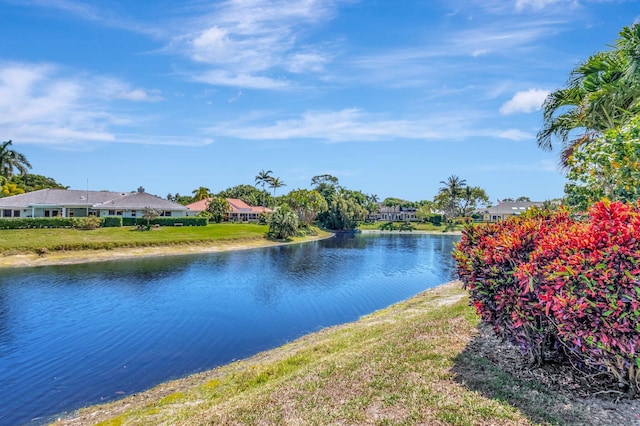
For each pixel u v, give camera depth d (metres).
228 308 17.75
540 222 5.20
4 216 48.78
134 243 39.25
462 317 8.37
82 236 40.00
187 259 35.81
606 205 3.76
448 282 23.97
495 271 4.61
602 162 6.09
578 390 4.37
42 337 13.48
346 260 36.03
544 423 3.82
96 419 7.56
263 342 12.95
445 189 93.12
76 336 13.59
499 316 4.73
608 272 3.28
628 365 3.70
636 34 7.55
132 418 6.99
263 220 68.44
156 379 9.91
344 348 8.73
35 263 31.03
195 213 68.75
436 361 5.77
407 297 19.95
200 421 5.04
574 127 9.91
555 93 9.91
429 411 4.29
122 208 55.25
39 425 7.68
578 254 3.49
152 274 27.27
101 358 11.45
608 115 8.69
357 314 16.58
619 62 8.30
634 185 5.42
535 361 5.13
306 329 14.45
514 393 4.48
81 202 54.22
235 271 28.94
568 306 3.49
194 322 15.41
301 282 24.56
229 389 7.67
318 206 76.69
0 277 25.58
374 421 4.23
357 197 111.81
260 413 4.81
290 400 5.09
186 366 10.81
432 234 80.19
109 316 16.30
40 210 51.00
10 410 8.31
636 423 3.61
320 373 6.01
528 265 4.03
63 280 24.67
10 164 56.12
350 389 5.16
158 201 60.66
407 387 4.97
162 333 13.95
